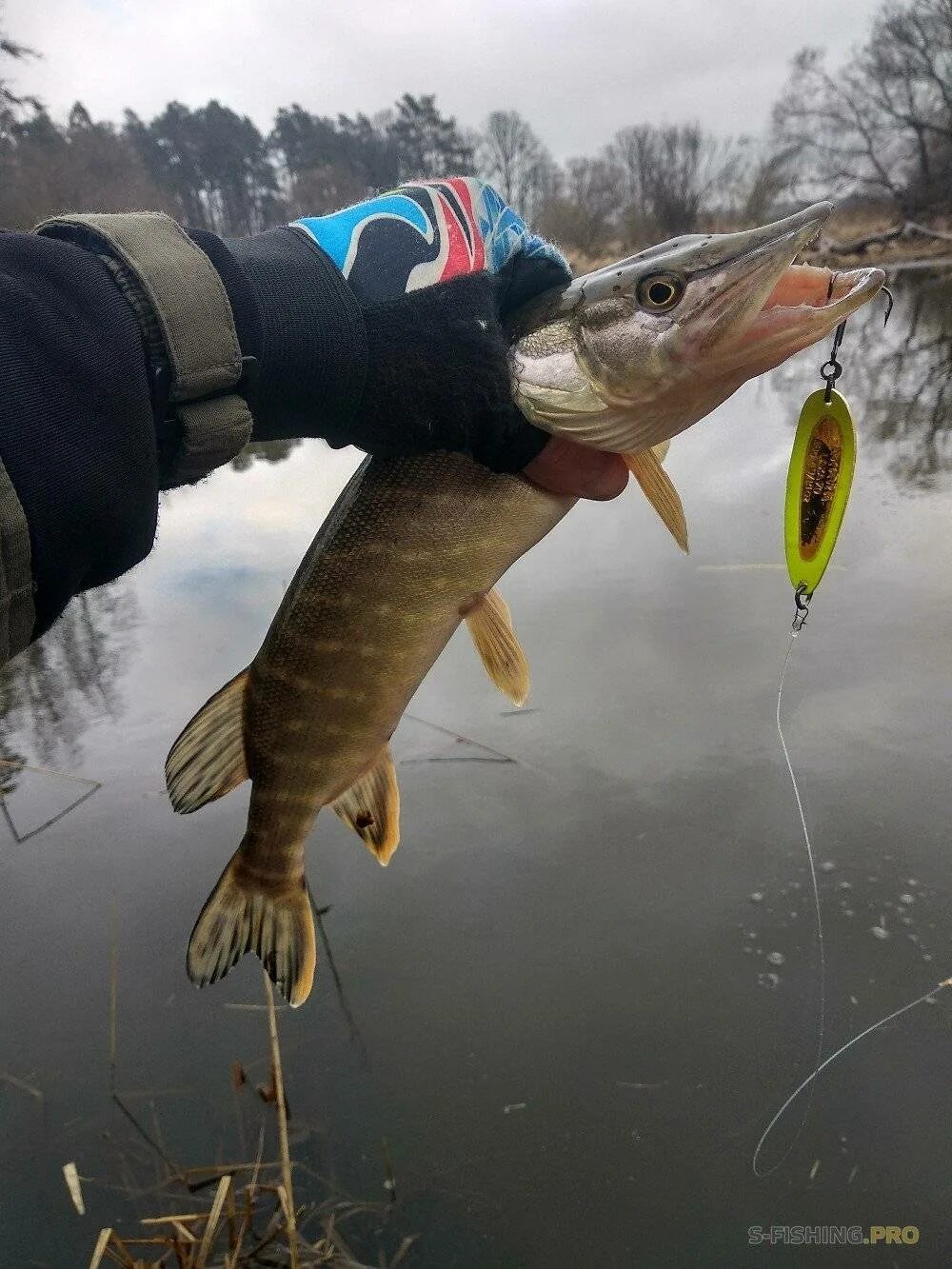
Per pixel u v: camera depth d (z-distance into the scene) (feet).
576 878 2.00
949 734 2.35
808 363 8.48
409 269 0.95
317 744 1.22
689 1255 1.32
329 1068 1.63
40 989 1.84
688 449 5.57
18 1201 1.44
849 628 2.95
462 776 2.38
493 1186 1.42
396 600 1.14
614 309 1.02
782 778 2.26
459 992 1.75
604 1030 1.65
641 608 3.26
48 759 2.66
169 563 4.25
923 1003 1.66
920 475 4.51
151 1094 1.60
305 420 0.93
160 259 0.79
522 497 1.11
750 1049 1.61
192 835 2.31
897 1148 1.44
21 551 0.69
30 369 0.70
